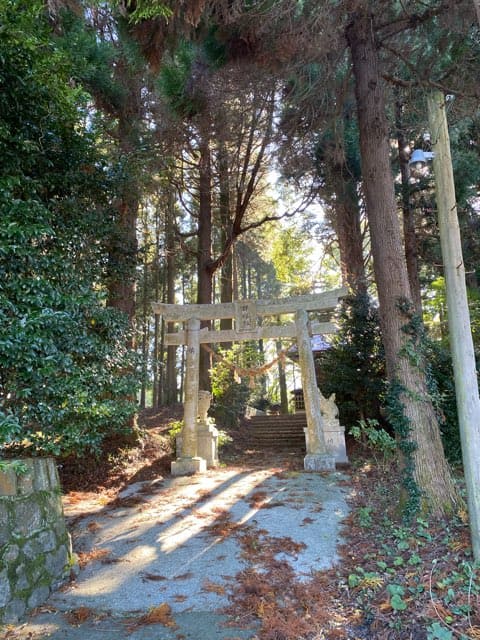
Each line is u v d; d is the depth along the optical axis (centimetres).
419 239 1116
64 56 468
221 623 320
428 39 627
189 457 816
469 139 998
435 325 1319
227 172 1241
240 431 1366
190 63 773
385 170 586
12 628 318
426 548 426
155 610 337
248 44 630
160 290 1939
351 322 1064
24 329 381
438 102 469
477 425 402
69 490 698
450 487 501
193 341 895
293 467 833
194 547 451
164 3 460
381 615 327
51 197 542
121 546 466
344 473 752
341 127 830
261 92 799
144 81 856
